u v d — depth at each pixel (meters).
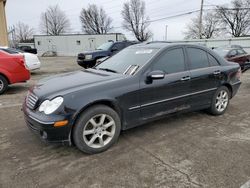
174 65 4.10
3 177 2.78
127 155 3.29
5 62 7.09
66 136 3.11
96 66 4.61
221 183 2.66
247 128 4.26
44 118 3.03
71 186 2.62
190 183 2.66
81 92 3.17
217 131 4.12
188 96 4.25
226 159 3.16
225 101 5.00
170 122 4.52
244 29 53.41
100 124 3.34
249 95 6.90
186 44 4.38
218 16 54.88
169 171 2.90
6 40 23.03
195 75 4.28
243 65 10.02
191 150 3.42
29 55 10.93
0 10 22.33
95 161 3.13
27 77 7.54
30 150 3.43
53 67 16.73
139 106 3.66
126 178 2.76
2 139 3.81
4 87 7.18
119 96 3.41
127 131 4.09
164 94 3.90
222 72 4.74
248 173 2.84
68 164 3.06
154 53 3.96
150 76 3.67
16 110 5.43
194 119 4.70
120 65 4.15
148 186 2.62
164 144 3.62
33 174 2.84
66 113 3.03
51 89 3.33
